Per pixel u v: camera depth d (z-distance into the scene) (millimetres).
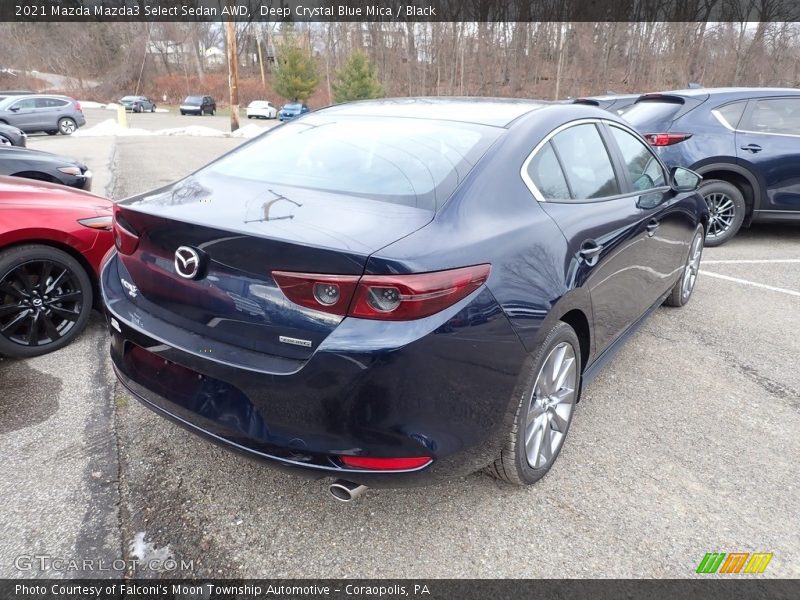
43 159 6367
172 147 16438
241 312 1939
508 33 54969
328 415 1838
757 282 5457
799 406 3277
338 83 36312
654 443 2889
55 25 70062
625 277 3041
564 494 2494
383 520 2316
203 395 2066
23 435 2773
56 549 2113
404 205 2105
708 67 47281
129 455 2654
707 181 6590
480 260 1977
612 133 3248
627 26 51031
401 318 1789
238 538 2205
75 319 3705
